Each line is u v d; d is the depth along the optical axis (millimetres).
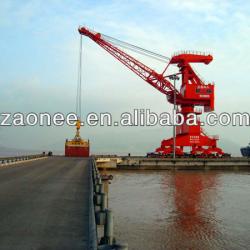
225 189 49875
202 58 85812
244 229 25359
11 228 12398
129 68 88000
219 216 29906
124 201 37469
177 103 87938
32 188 24156
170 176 70250
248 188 51531
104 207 11547
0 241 10703
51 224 13062
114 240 8562
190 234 23656
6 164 54281
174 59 86438
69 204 17531
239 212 31828
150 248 20391
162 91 88250
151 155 91625
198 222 27375
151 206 34406
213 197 41375
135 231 24281
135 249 20141
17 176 33781
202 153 91250
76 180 30203
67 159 77625
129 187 50781
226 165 89125
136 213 30734
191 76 86875
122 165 86500
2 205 17109
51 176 33875
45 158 83750
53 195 20734
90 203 16266
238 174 77938
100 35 88188
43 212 15398
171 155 91688
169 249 20219
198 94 86000
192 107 88750
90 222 12453
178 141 90375
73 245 10312
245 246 21188
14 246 10180
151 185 53656
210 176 71688
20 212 15367
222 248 20562
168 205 35094
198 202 37344
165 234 23531
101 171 81688
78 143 95500
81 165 53562
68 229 12297
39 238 11070
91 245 9898
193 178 66625
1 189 23469
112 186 51875
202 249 20391
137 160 86688
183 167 87375
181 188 50219
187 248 20500
